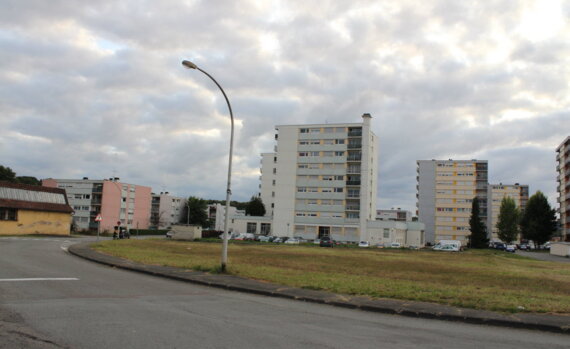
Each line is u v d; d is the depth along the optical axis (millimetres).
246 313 9586
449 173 124625
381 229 88250
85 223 101688
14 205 52688
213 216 149875
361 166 91250
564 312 10500
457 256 48688
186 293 12438
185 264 19828
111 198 102812
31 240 40000
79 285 12523
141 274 17016
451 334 8430
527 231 100875
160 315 8719
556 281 20406
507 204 121500
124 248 30594
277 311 10117
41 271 15453
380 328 8695
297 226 93688
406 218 148625
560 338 8461
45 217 56969
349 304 11297
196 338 6953
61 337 6633
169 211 131250
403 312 10531
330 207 92312
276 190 95250
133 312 8875
